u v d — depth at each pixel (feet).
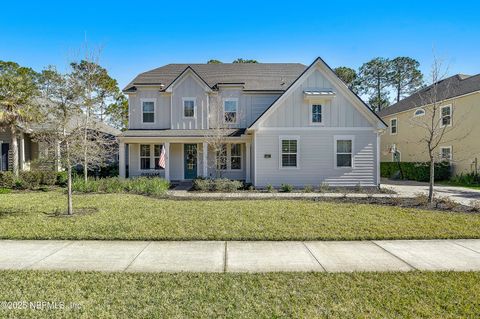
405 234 22.43
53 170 53.98
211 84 64.75
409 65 157.48
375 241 21.22
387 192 47.01
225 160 62.54
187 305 12.13
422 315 11.44
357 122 51.47
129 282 14.28
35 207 32.09
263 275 15.19
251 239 21.45
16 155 54.44
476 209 30.81
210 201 36.65
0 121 52.85
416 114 78.79
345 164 51.62
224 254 18.44
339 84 51.13
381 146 95.71
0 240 21.01
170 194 43.50
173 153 63.57
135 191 45.37
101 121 51.47
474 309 11.85
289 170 51.34
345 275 15.23
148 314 11.43
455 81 72.95
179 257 17.87
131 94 62.59
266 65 72.13
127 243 20.53
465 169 64.75
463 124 64.95
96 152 38.32
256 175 51.24
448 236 22.02
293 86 51.08
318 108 51.42
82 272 15.47
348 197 40.34
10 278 14.65
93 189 45.57
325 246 20.11
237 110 62.23
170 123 62.49
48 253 18.42
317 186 51.24
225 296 12.90
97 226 24.23
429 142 35.45
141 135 57.52
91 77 43.96
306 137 51.37
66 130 30.12
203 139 57.11
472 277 14.99
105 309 11.79
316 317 11.25
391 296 12.92
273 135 51.37
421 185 60.08
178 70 70.03
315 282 14.37
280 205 33.60
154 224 24.98
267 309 11.83
